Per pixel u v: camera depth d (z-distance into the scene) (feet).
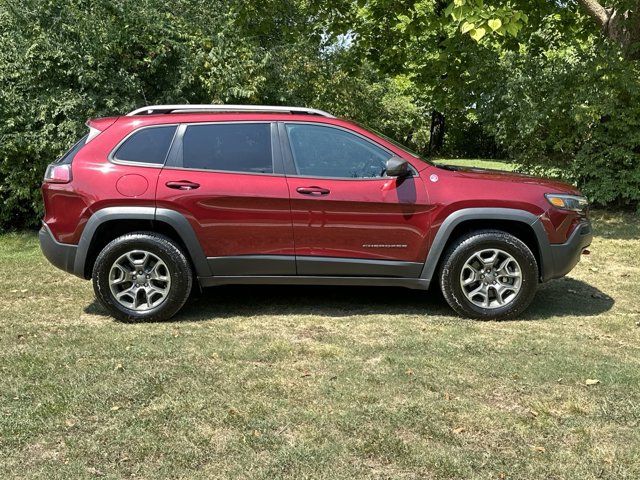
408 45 43.04
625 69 33.40
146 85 31.22
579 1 36.63
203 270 16.11
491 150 100.01
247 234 16.01
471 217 15.94
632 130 34.12
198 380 12.13
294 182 15.96
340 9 39.93
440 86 41.34
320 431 10.12
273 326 15.84
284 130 16.34
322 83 48.70
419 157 16.72
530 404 11.17
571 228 16.39
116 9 29.40
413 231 16.08
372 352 13.79
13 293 19.15
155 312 16.08
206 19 37.63
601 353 13.84
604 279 21.29
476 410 10.91
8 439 9.80
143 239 15.85
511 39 38.24
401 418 10.56
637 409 10.98
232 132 16.30
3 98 27.30
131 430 10.09
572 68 34.88
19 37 28.53
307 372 12.57
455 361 13.19
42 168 27.91
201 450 9.53
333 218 15.97
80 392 11.47
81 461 9.21
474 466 9.16
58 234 16.02
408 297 18.84
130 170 15.88
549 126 36.11
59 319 16.46
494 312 16.28
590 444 9.82
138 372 12.46
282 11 40.83
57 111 27.58
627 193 34.01
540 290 19.81
